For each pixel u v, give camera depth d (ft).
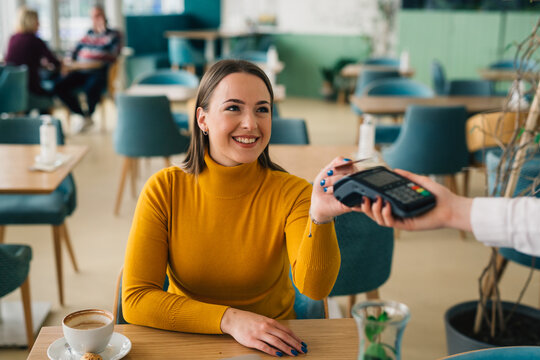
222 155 4.62
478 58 25.34
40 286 10.05
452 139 11.93
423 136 11.91
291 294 5.07
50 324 8.82
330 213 3.79
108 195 15.10
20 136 10.78
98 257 11.32
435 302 9.77
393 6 28.55
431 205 2.77
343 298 9.91
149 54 31.14
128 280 4.50
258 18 31.86
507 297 9.87
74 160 9.15
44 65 20.90
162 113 13.34
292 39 31.22
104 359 3.73
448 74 26.20
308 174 8.55
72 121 24.77
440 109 11.69
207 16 33.42
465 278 10.71
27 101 19.57
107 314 3.84
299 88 31.81
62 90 22.02
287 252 4.95
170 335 4.12
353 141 21.35
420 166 12.11
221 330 4.06
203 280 4.68
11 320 8.77
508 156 6.84
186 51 28.32
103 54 22.71
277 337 3.92
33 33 20.18
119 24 29.07
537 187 7.39
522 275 10.77
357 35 29.53
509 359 3.57
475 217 2.69
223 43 31.78
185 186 4.68
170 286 4.91
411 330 8.87
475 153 13.34
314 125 24.22
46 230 12.69
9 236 12.30
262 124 4.52
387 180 2.95
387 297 9.90
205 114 4.56
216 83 4.49
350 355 3.83
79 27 28.25
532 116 6.28
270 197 4.66
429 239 12.56
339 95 29.96
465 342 6.91
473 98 15.42
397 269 11.02
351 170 3.60
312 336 4.05
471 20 25.16
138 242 4.58
